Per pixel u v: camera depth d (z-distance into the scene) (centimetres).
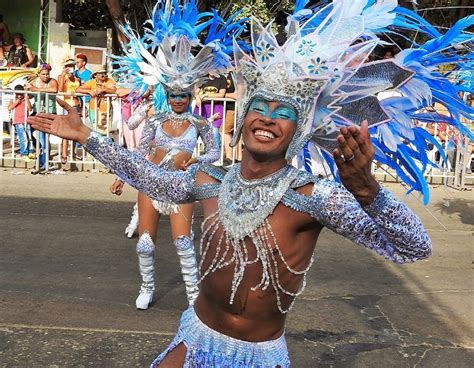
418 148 247
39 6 1462
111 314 460
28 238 657
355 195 199
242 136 229
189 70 453
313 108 224
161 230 721
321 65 218
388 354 411
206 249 236
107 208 807
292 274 230
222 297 234
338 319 469
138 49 491
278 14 939
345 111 233
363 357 406
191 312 249
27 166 1053
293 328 448
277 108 219
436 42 231
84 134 253
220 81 966
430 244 209
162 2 461
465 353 417
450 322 470
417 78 233
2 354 388
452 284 563
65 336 417
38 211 773
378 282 562
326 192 217
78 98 1030
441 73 245
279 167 227
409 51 230
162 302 490
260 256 224
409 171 246
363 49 222
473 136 244
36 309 463
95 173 1037
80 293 502
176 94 464
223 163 1002
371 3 237
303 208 221
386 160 248
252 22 222
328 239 705
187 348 241
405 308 497
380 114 231
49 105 1023
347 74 223
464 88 241
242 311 232
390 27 270
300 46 220
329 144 238
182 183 251
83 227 711
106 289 514
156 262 600
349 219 214
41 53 1455
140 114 548
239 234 225
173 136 468
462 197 953
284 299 233
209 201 241
